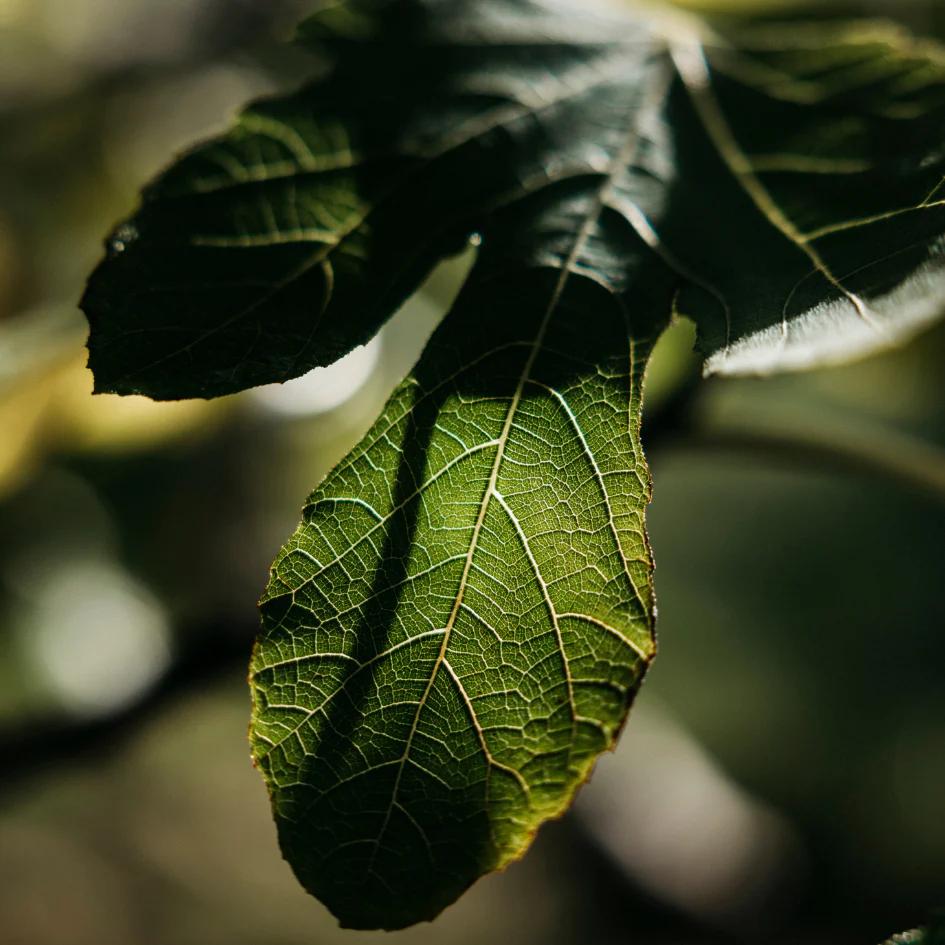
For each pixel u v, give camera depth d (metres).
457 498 0.43
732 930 1.05
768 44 0.48
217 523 0.71
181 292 0.44
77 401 0.57
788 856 1.22
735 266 0.45
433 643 0.43
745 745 1.39
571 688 0.43
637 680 0.42
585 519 0.43
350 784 0.43
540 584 0.43
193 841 1.21
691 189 0.46
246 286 0.44
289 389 0.67
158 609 0.71
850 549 1.38
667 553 1.43
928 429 0.96
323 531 0.43
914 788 1.37
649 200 0.46
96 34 0.72
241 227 0.44
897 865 1.35
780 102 0.47
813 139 0.46
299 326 0.44
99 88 0.69
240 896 1.24
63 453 0.60
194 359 0.43
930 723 1.37
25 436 0.57
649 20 0.48
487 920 1.24
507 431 0.43
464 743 0.43
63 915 1.12
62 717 0.59
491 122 0.46
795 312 0.44
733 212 0.46
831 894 1.33
